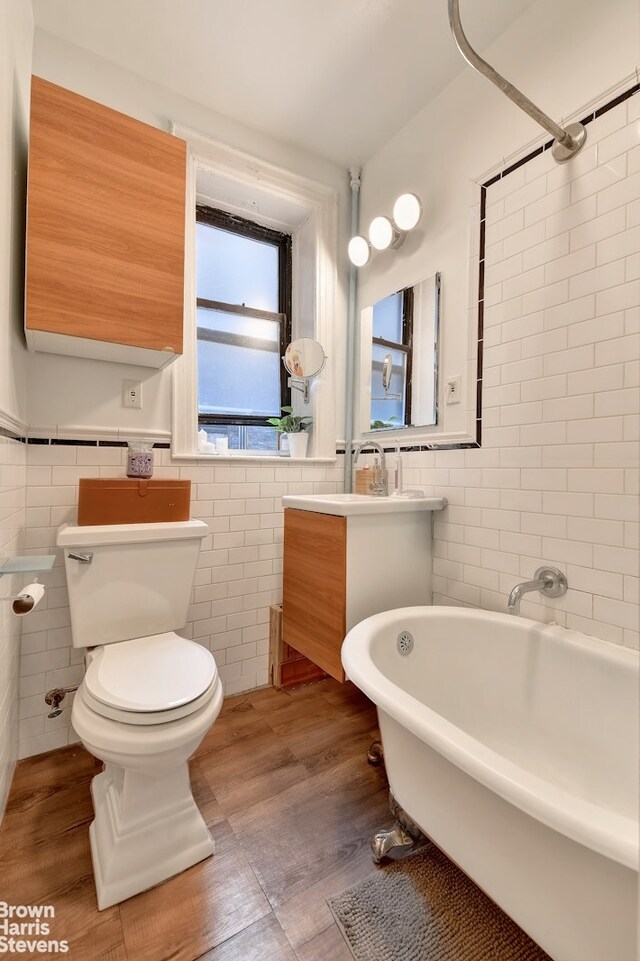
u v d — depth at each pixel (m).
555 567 1.31
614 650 1.13
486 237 1.53
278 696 1.85
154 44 1.52
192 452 1.77
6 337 1.12
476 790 0.77
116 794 1.06
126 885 0.96
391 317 1.98
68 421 1.51
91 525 1.34
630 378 1.13
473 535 1.57
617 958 0.60
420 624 1.40
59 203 1.26
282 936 0.88
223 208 2.09
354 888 0.98
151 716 0.94
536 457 1.36
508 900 0.76
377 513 1.51
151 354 1.49
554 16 1.30
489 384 1.52
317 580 1.58
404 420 1.90
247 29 1.47
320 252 2.12
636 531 1.12
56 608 1.48
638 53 1.11
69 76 1.50
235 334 2.18
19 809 1.20
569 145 1.24
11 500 1.19
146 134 1.40
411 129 1.86
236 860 1.05
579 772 1.14
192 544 1.44
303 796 1.26
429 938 0.88
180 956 0.84
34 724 1.44
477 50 1.53
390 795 1.13
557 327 1.30
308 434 2.18
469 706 1.37
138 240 1.38
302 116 1.85
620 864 0.58
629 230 1.13
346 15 1.43
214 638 1.83
